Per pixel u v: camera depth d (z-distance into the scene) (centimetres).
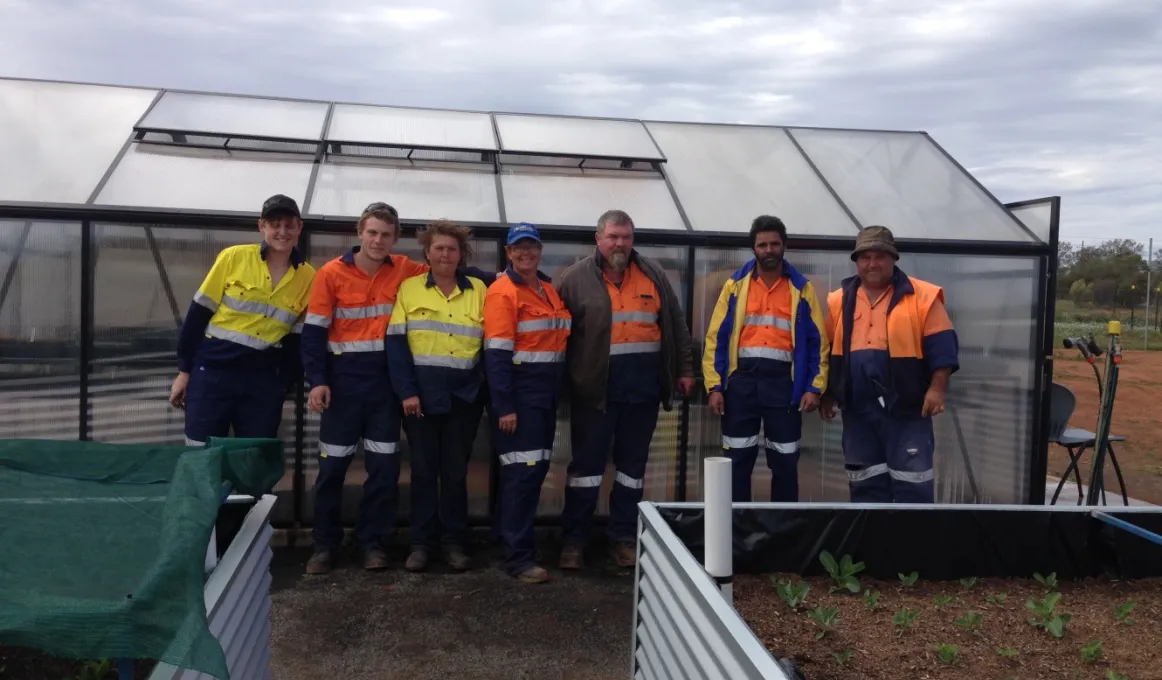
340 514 503
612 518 520
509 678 377
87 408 511
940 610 284
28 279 502
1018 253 580
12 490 215
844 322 472
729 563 232
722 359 498
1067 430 654
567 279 490
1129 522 317
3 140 552
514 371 475
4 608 176
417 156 621
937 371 453
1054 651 252
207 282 455
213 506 197
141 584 184
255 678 263
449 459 497
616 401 489
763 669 171
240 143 600
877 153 693
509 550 491
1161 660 245
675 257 564
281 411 488
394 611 443
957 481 589
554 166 630
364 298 473
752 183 632
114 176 536
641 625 300
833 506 315
